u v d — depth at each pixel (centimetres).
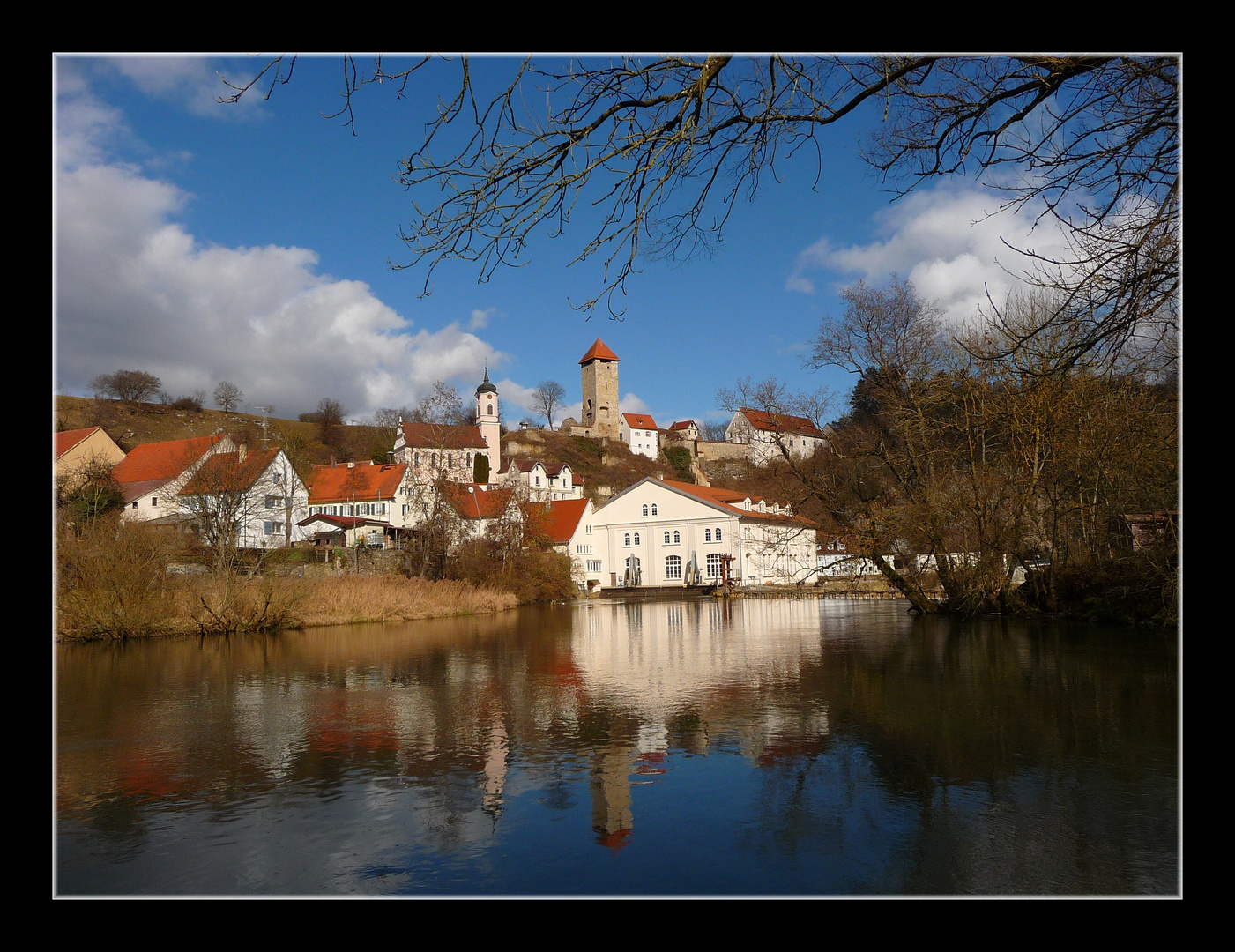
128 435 8462
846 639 2317
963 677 1511
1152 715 1134
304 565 4212
